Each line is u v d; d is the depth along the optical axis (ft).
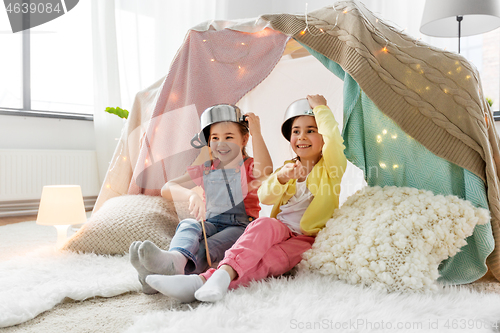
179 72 4.93
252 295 3.03
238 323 2.54
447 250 3.31
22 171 9.05
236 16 11.32
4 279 3.49
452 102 3.79
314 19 4.35
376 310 2.75
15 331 2.61
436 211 3.35
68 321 2.77
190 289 2.99
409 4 8.55
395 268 3.14
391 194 3.71
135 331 2.46
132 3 10.21
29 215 9.09
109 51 9.86
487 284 3.70
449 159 3.67
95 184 10.07
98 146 9.95
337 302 2.90
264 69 4.88
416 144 3.86
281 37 4.71
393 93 3.84
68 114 10.27
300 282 3.31
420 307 2.80
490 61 8.84
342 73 4.30
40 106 10.34
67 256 4.27
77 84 10.77
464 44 9.17
